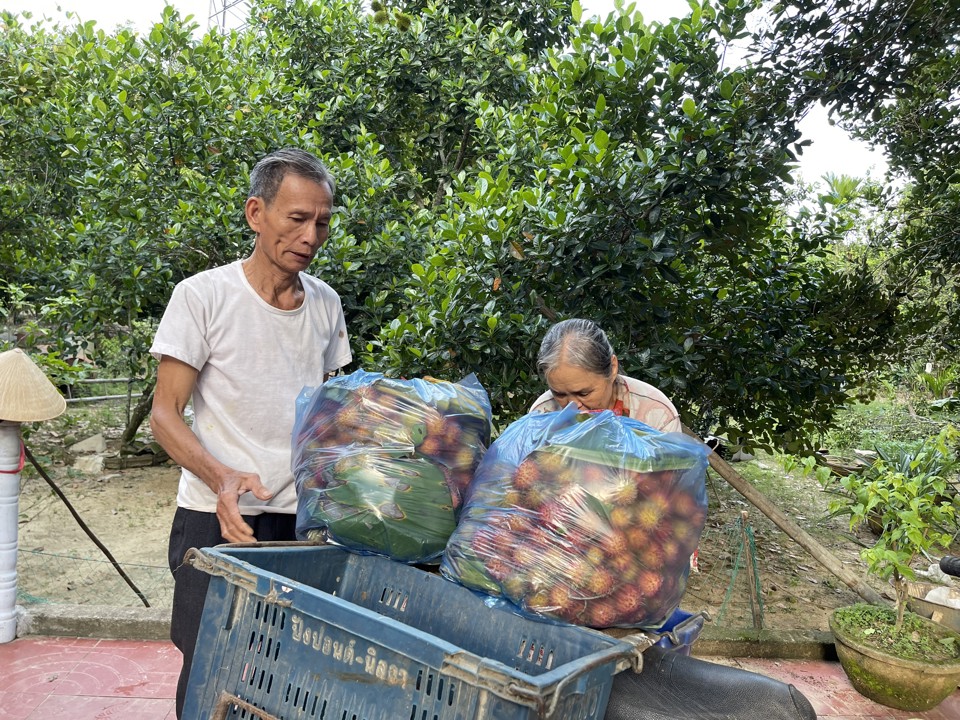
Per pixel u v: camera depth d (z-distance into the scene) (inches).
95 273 273.7
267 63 355.3
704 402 234.5
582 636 66.7
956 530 210.4
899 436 366.3
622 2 192.2
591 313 177.6
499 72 327.6
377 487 78.8
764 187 182.2
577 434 72.6
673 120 183.3
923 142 233.0
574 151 179.5
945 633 154.6
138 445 352.8
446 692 53.1
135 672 144.3
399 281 243.9
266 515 95.0
